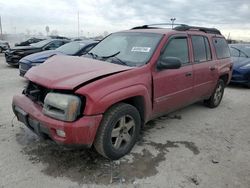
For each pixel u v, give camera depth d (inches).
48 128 108.5
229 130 176.7
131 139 132.6
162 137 157.6
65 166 119.5
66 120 104.7
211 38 204.7
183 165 125.9
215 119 198.4
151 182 110.9
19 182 106.4
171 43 154.5
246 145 153.6
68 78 114.0
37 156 126.8
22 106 124.2
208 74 195.0
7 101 216.2
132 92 122.2
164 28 173.0
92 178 111.6
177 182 111.9
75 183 107.7
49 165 119.6
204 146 148.6
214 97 223.3
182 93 166.6
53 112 108.0
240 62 326.0
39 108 117.2
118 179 111.7
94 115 108.4
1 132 152.5
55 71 122.9
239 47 368.5
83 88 106.7
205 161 131.1
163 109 155.2
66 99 105.5
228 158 136.0
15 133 151.6
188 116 202.4
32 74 127.8
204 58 191.0
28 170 115.0
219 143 154.3
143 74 131.8
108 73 118.0
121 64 137.6
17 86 278.1
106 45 167.3
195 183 112.0
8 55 436.5
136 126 132.7
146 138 154.8
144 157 131.3
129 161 126.6
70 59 143.6
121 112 120.3
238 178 118.0
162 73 144.4
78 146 110.5
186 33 172.2
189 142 152.8
